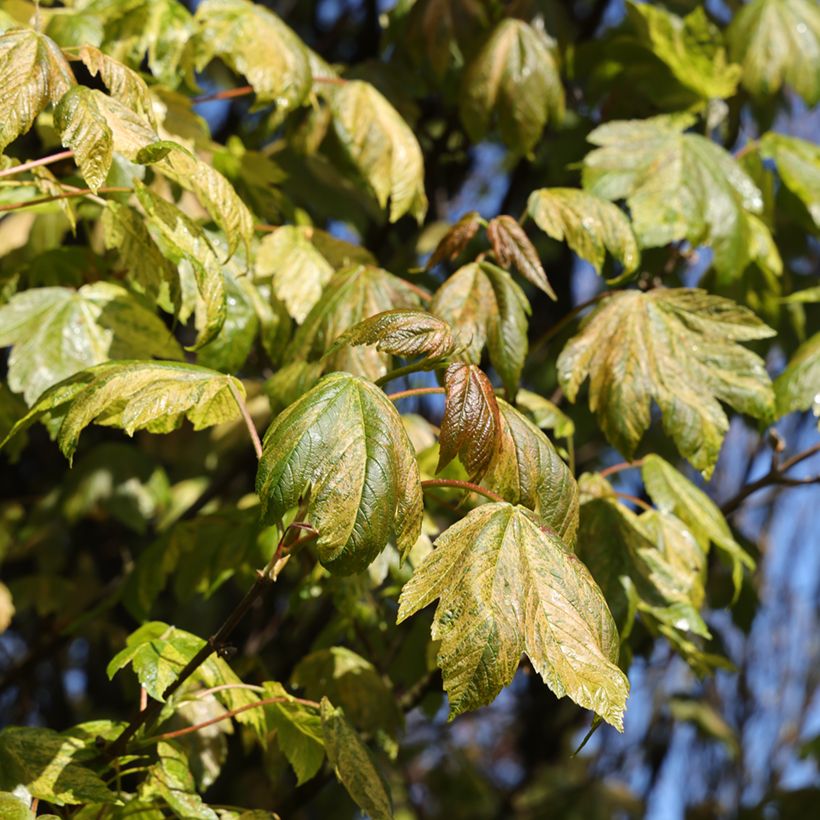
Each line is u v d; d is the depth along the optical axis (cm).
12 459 269
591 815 511
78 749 180
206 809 185
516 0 324
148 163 165
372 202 349
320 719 186
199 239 181
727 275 262
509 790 534
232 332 233
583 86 368
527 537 154
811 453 253
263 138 332
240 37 254
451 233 223
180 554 279
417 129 370
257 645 327
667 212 258
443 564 150
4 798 161
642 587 219
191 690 242
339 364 219
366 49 409
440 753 520
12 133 165
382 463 148
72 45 253
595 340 224
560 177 341
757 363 221
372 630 292
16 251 287
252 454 318
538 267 218
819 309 366
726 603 343
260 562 251
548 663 147
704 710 478
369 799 173
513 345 211
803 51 332
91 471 346
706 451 218
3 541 368
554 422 234
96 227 299
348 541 145
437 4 317
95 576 397
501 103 294
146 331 236
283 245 250
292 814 277
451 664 146
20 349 228
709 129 334
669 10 365
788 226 359
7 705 443
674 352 222
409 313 163
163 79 259
